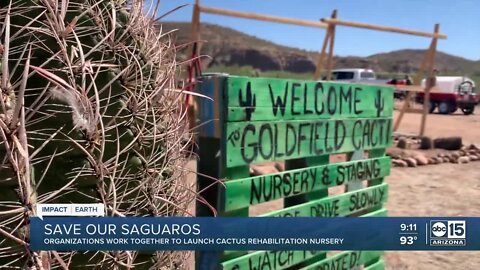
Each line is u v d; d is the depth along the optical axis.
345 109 3.88
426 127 18.47
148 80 2.10
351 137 3.97
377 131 4.27
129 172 2.02
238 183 3.03
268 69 82.12
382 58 127.69
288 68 83.19
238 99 2.99
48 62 1.77
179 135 2.36
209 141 3.07
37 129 1.77
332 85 3.72
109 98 1.92
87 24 1.92
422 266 4.77
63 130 1.80
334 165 3.82
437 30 13.47
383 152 4.45
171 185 2.31
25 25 1.80
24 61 1.78
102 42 1.89
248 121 3.07
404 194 7.59
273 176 3.28
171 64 2.30
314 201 3.62
